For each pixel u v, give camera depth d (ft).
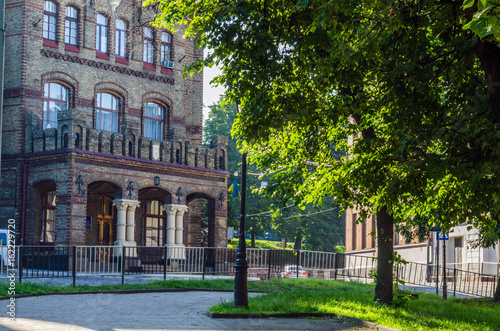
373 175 37.99
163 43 118.62
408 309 49.19
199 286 70.90
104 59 108.78
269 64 39.70
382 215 51.85
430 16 37.63
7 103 99.91
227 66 41.91
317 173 42.88
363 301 53.31
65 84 104.42
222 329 39.24
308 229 214.48
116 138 100.01
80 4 106.73
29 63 100.01
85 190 95.04
